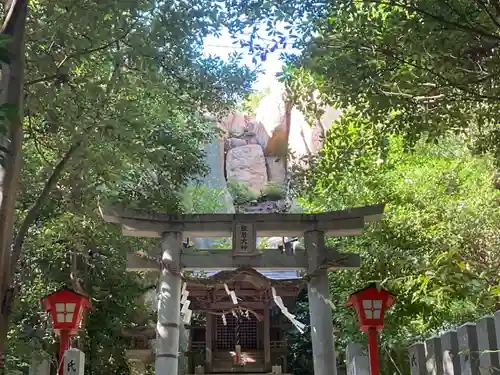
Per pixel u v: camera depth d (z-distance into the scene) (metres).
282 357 18.84
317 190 8.62
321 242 8.51
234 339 20.05
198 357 19.14
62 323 7.01
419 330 8.48
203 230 8.64
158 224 8.66
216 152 28.78
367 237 9.20
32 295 10.20
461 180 9.20
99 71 8.11
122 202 9.21
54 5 6.72
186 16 6.82
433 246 8.22
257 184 30.02
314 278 8.34
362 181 9.39
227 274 8.30
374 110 6.37
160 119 9.69
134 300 12.96
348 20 6.44
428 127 6.23
